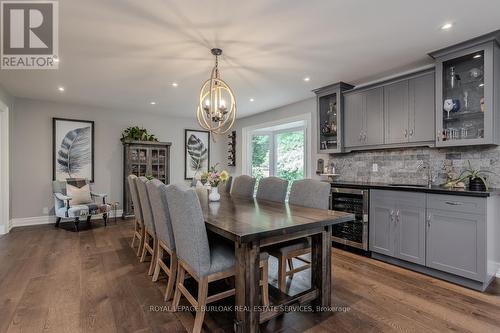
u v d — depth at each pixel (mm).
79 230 4355
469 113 2670
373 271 2732
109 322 1846
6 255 3158
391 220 2910
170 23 2172
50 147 4824
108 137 5367
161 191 2115
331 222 1843
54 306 2039
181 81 3613
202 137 6512
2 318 1876
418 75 2979
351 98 3715
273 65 3066
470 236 2340
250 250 1609
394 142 3225
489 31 2303
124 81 3604
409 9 1979
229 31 2301
